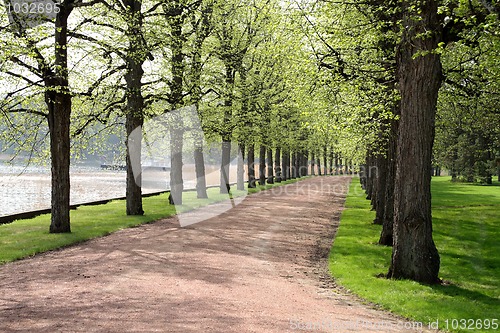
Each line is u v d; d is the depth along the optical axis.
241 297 8.92
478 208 31.08
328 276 11.96
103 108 21.55
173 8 23.14
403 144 11.80
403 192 11.77
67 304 8.02
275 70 34.03
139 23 20.22
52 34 17.17
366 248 15.73
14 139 18.42
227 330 6.75
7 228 17.91
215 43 28.44
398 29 12.90
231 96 29.27
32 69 15.83
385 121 19.00
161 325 6.87
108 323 6.93
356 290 10.44
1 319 7.14
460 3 9.37
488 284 11.71
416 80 11.55
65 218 16.94
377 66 15.23
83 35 18.33
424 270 11.53
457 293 10.52
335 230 20.28
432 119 11.68
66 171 17.03
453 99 17.94
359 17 15.87
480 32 10.83
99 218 21.08
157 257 12.66
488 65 15.05
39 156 19.78
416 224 11.59
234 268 11.73
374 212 27.17
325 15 15.88
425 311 8.83
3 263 11.74
